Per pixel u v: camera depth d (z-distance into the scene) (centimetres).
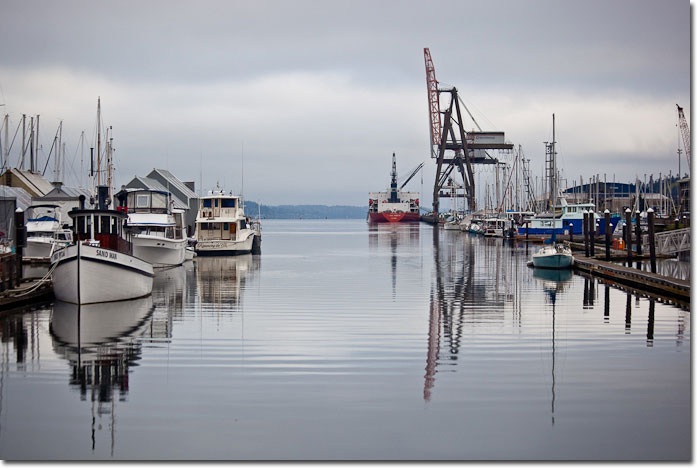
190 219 10219
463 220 17975
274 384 2044
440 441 1619
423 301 3825
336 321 3120
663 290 4088
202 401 1888
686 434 1659
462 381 2077
